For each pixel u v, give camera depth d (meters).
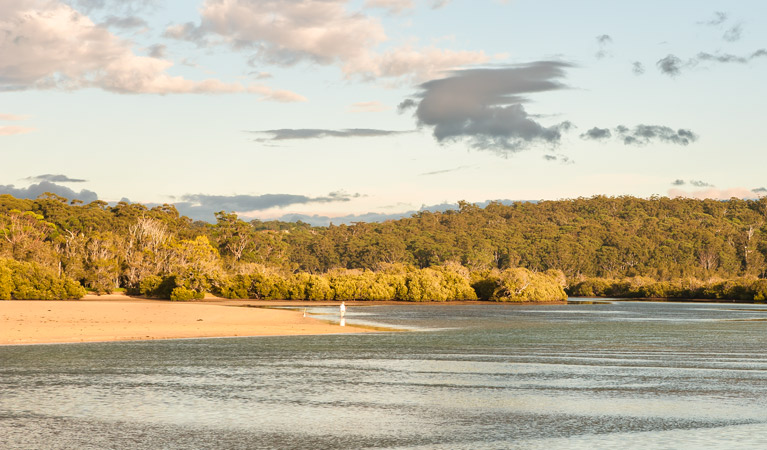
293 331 58.44
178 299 113.69
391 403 26.62
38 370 34.12
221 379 31.95
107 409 24.98
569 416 24.42
